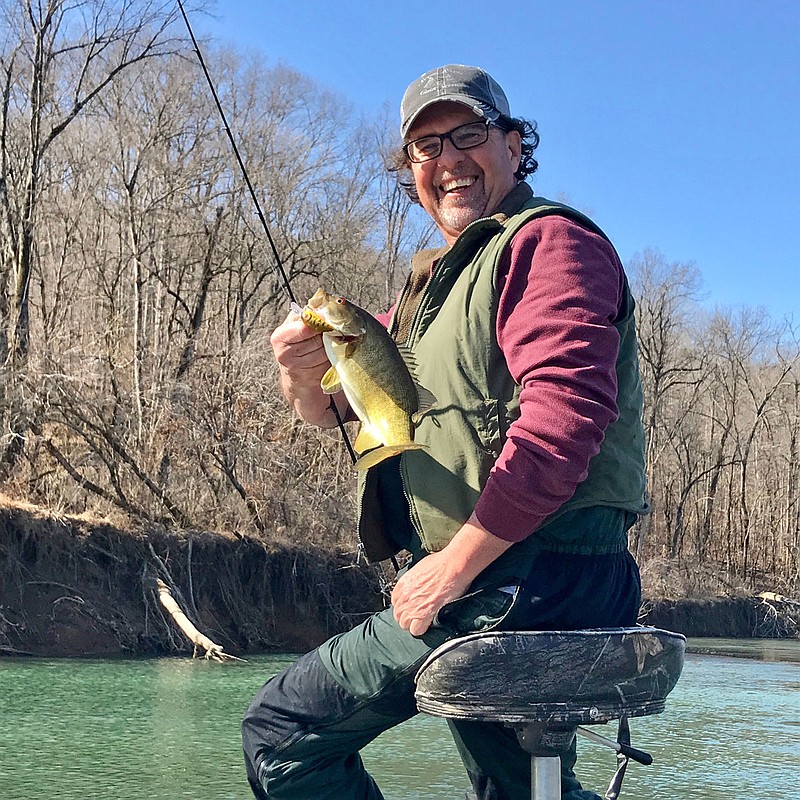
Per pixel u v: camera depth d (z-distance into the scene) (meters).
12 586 15.35
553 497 2.15
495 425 2.38
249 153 26.91
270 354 21.16
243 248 27.30
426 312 2.59
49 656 14.66
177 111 24.75
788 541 40.97
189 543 17.44
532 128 2.95
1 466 17.38
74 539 16.31
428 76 2.73
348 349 2.39
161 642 15.98
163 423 19.19
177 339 24.88
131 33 21.58
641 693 2.21
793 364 43.09
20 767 6.60
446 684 2.17
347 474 21.36
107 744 7.46
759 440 43.59
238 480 19.97
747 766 7.32
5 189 21.05
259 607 18.03
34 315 26.20
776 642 27.23
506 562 2.34
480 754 2.84
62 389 17.62
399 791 6.01
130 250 23.95
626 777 6.78
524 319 2.28
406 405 2.39
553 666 2.14
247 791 6.02
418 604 2.26
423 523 2.47
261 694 2.67
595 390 2.18
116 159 24.45
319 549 19.38
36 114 20.81
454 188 2.72
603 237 2.41
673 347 40.19
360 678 2.48
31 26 20.91
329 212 29.52
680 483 39.44
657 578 30.08
